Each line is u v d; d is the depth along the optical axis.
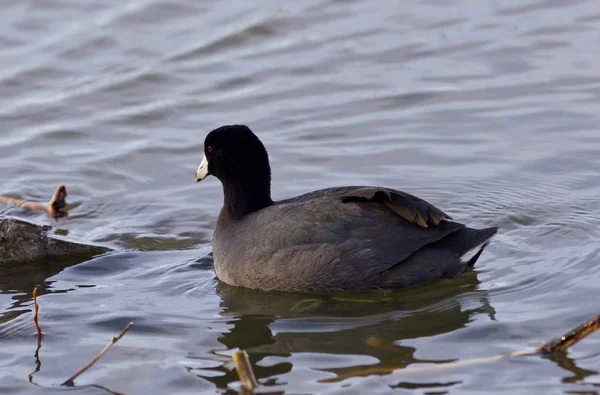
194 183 16.91
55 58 21.95
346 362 10.28
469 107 18.88
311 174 16.70
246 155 13.43
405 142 17.73
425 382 9.62
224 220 13.56
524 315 11.18
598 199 14.87
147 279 13.27
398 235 12.27
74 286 13.10
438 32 22.27
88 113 19.70
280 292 12.60
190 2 24.34
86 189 16.80
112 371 10.36
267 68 21.12
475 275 12.62
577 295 11.58
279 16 23.33
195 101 19.91
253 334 11.25
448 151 17.25
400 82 20.14
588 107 18.38
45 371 10.45
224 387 9.85
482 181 16.02
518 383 9.46
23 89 20.77
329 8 23.77
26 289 13.09
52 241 14.25
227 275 12.92
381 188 12.38
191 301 12.43
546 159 16.56
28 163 17.78
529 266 12.71
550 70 20.05
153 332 11.41
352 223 12.37
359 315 11.70
